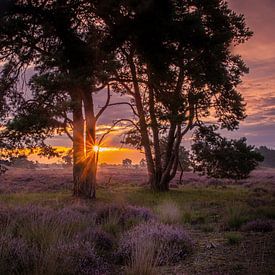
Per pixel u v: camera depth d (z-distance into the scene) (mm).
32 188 34094
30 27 18078
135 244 7305
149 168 30984
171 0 17000
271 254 7703
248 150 30609
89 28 18266
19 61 20359
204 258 7613
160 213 13258
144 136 28562
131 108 28000
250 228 10719
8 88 20984
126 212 12078
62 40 17891
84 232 8711
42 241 7344
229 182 43500
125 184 41625
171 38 17812
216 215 14516
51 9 17203
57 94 20109
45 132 21469
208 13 24625
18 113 20578
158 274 6449
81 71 17719
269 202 18438
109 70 18094
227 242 9016
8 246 6613
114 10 17109
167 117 22516
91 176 23625
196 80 24812
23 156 22047
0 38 17969
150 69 21312
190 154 31844
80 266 6363
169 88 23000
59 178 45156
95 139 23984
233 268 6738
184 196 25219
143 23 16797
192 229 11328
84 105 23938
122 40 17969
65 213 10578
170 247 7695
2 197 22359
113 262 7340
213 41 20828
